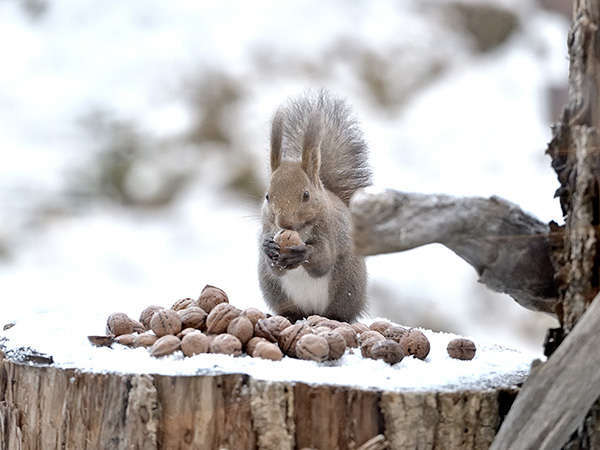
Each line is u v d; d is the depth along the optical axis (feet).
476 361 16.92
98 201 53.78
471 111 55.72
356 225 12.91
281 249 20.39
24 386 15.92
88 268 47.06
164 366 15.05
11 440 16.17
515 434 13.47
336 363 16.05
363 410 14.33
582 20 14.10
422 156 51.83
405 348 16.96
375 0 64.18
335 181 23.88
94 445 14.92
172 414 14.57
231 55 60.54
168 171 54.34
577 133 14.14
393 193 13.03
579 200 14.14
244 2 64.49
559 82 58.59
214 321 16.83
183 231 49.93
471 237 14.07
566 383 13.24
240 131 55.88
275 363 15.39
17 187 53.78
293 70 59.36
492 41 62.18
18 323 18.79
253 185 52.42
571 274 14.29
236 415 14.42
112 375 14.82
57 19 66.39
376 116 55.26
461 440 14.62
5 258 47.80
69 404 15.17
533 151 52.37
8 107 59.52
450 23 62.49
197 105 57.72
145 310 18.40
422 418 14.40
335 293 22.15
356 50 60.34
